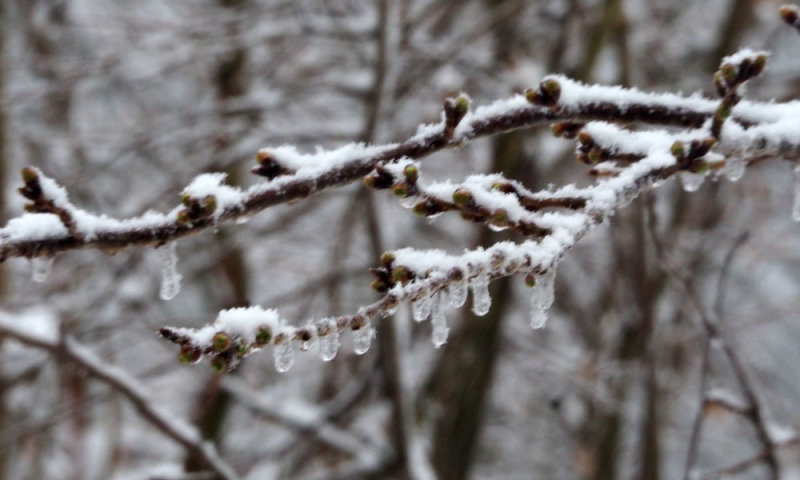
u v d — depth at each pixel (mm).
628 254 6016
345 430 6344
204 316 6102
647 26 7754
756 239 8156
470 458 6156
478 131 1867
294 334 1405
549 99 1858
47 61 6508
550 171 6535
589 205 1592
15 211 7000
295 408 5461
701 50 7641
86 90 7352
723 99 1805
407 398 5012
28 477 6535
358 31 6480
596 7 6750
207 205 1614
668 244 6410
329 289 6570
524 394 8062
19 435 5145
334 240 7172
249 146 6355
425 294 1417
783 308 8094
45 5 7469
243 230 6457
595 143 1837
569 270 8062
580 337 7871
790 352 9656
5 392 5766
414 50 6301
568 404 7863
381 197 5156
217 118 6512
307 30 6566
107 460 6750
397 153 1805
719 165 1683
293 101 6988
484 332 6207
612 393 6402
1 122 6438
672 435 8016
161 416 4117
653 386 4742
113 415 6570
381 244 5070
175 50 6676
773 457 3555
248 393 5434
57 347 3988
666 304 6633
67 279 5859
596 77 6836
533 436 8352
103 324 5883
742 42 7414
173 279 1657
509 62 6668
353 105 7461
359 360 7137
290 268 7867
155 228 1612
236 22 6566
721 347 3570
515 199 1578
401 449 5059
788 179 8391
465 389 6164
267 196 1704
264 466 6043
